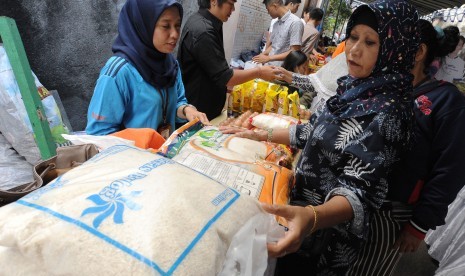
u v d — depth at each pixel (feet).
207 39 5.53
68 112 6.15
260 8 11.40
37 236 1.30
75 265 1.25
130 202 1.48
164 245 1.32
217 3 5.57
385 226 3.50
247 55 10.81
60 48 5.58
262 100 6.32
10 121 4.65
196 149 3.14
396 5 2.61
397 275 6.98
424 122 3.41
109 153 2.03
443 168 3.34
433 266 7.38
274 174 3.00
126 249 1.29
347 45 2.89
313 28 13.15
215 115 6.71
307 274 3.48
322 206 2.30
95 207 1.44
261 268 1.74
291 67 8.49
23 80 2.78
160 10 4.02
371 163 2.45
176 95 5.12
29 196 1.55
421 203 3.49
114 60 4.18
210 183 1.79
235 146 3.47
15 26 2.68
